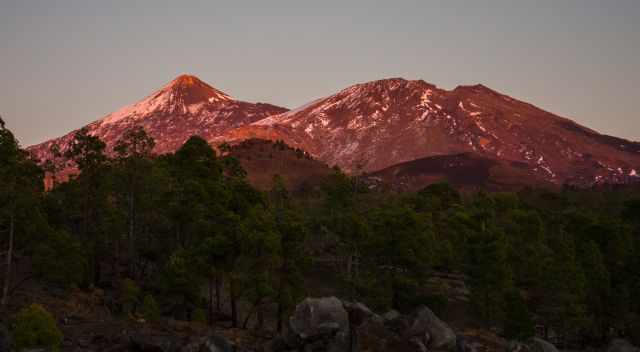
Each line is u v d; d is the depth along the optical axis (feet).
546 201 504.43
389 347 117.08
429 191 418.72
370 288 196.13
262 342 128.36
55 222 198.70
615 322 235.81
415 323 123.13
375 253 209.46
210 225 179.73
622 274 249.55
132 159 202.39
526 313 195.52
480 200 340.39
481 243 214.28
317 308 119.14
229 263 175.22
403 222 206.69
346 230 216.13
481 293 208.64
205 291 224.53
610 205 502.79
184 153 222.48
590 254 239.91
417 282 206.49
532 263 223.71
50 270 154.92
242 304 215.92
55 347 105.50
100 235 195.72
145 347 110.73
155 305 147.84
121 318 139.95
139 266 222.07
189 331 131.85
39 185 169.89
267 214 178.81
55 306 144.97
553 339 233.76
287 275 178.81
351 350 115.44
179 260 168.35
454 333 127.03
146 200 199.93
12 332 114.62
